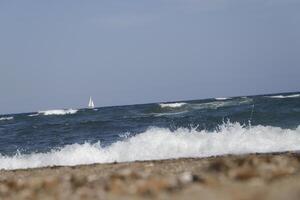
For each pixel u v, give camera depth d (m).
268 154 21.03
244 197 8.33
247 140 27.67
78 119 70.69
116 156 27.03
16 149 36.44
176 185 10.53
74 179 13.28
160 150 27.34
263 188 9.38
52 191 11.55
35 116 97.69
